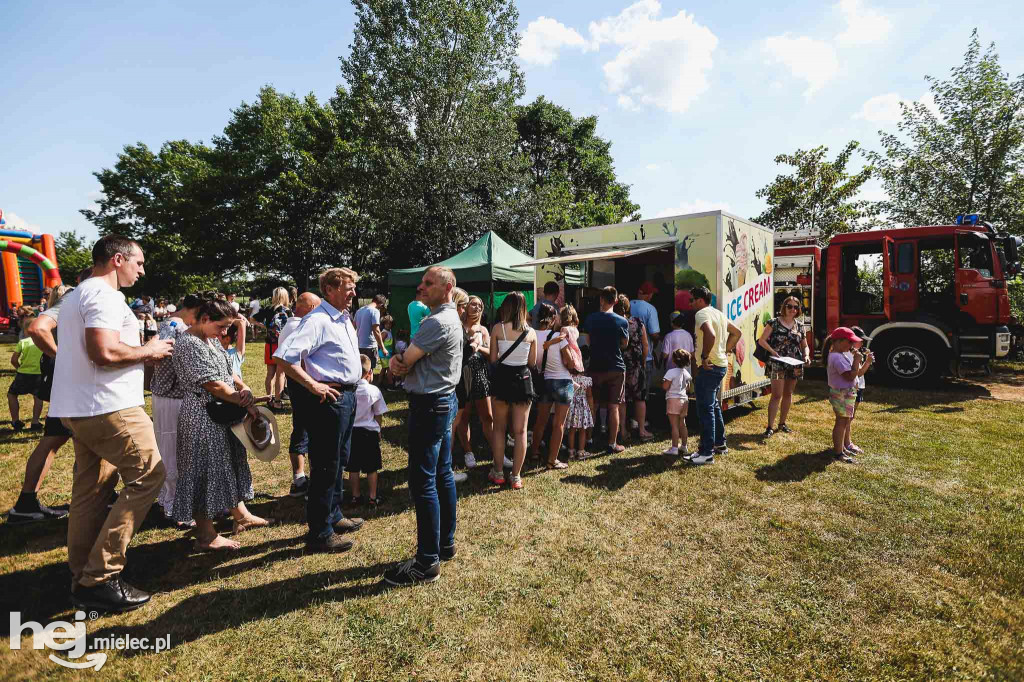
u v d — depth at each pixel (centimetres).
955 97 1090
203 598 260
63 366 240
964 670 207
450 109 1920
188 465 297
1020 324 923
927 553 302
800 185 1404
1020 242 931
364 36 1919
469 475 445
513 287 1080
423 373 276
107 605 246
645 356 554
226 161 2450
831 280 845
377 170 1958
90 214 2631
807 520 348
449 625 239
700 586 271
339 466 330
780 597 260
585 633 233
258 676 207
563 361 446
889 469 442
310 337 288
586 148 2733
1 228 1105
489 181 1909
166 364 327
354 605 254
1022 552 300
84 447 254
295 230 2391
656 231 612
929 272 786
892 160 1160
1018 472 430
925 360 782
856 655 217
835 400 465
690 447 521
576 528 340
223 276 2603
